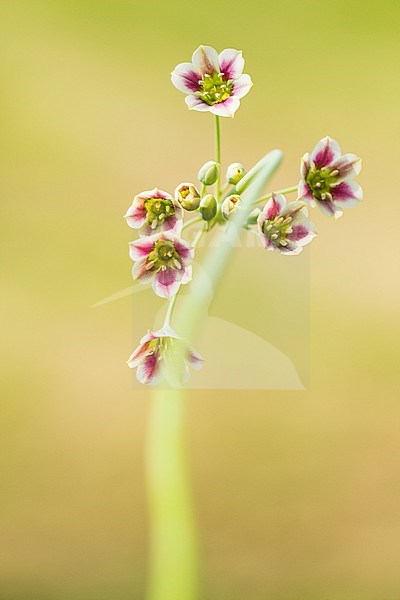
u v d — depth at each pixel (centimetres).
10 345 117
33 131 131
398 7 139
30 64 135
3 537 101
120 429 107
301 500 103
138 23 138
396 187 130
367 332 116
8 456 107
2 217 125
